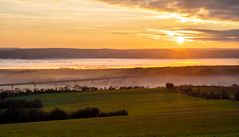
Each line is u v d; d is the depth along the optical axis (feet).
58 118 211.41
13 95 332.80
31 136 123.44
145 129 132.46
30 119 205.26
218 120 153.48
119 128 138.41
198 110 239.50
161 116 189.06
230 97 326.03
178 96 353.51
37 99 294.66
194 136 106.42
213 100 315.58
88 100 330.13
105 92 395.75
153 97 351.67
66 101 318.04
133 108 278.05
